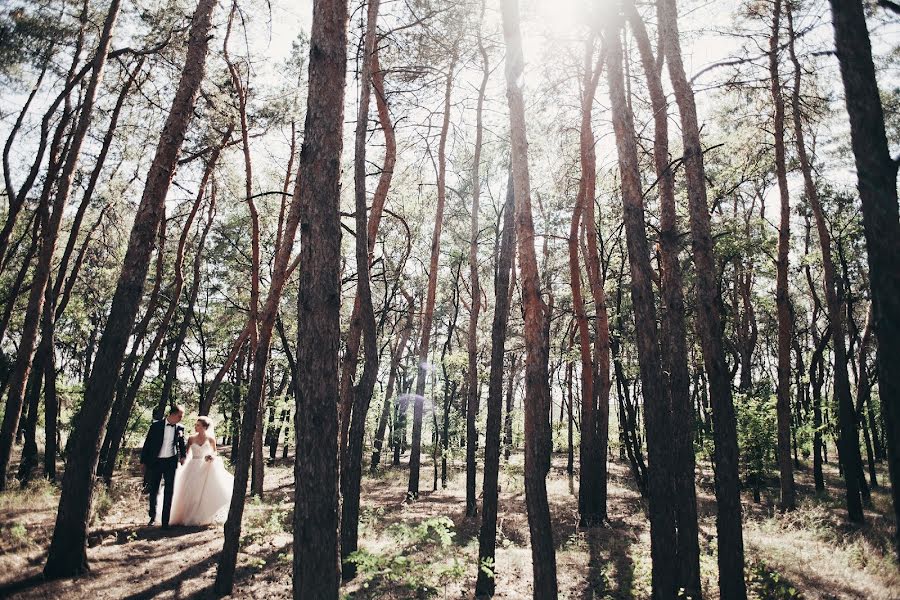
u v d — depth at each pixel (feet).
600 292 45.75
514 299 72.28
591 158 45.42
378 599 22.62
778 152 47.73
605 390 46.21
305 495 14.62
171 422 31.30
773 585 24.84
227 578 21.42
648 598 24.06
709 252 23.76
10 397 34.47
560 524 41.91
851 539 35.76
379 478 73.51
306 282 15.40
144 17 38.91
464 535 36.40
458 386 92.99
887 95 43.09
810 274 75.77
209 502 31.55
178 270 53.01
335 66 16.39
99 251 60.39
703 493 56.39
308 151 16.01
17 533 23.57
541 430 20.18
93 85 32.53
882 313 12.07
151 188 23.38
